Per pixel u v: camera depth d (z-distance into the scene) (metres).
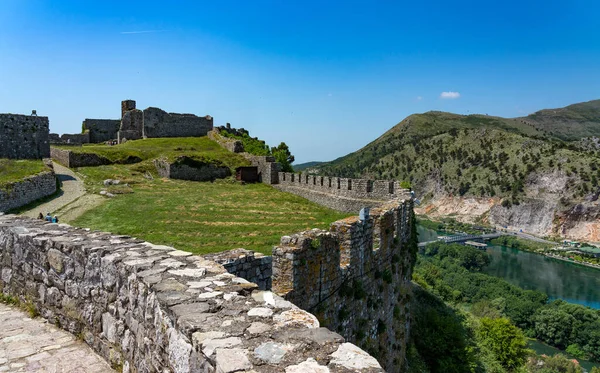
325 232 10.36
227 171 45.56
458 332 21.83
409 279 19.09
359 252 12.27
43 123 38.88
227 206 31.00
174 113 64.81
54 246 7.21
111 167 42.53
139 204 29.67
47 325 7.22
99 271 6.38
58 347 6.43
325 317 10.21
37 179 29.17
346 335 11.33
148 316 5.18
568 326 56.06
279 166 43.88
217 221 25.78
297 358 3.56
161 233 22.05
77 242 7.10
